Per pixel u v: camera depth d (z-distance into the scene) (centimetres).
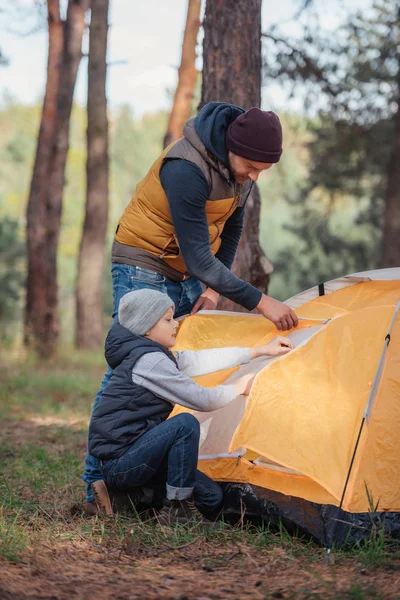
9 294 2791
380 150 1792
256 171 366
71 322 3516
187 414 368
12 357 1376
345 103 1265
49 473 500
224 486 385
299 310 405
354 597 270
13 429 700
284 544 346
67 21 1552
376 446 352
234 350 378
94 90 1472
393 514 346
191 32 1110
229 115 366
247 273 590
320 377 367
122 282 397
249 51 580
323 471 346
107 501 381
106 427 369
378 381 357
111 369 391
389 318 370
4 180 5141
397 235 1555
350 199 2866
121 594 276
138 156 5269
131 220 392
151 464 363
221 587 287
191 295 423
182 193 360
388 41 1466
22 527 362
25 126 5353
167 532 356
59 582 287
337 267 2461
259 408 361
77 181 4844
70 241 4628
